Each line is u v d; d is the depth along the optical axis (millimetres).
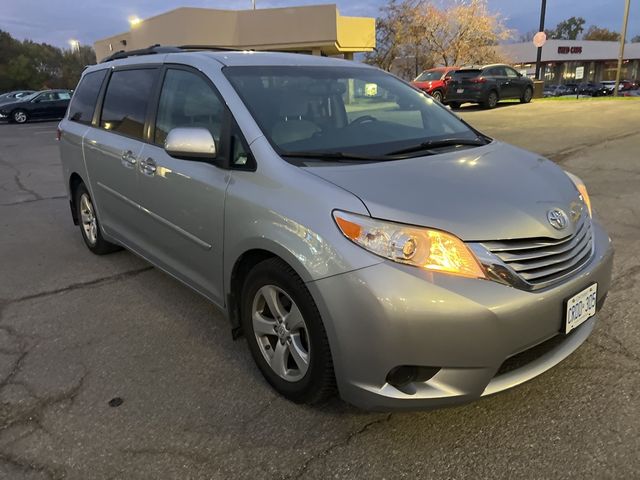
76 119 5059
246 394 2873
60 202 7641
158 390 2928
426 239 2234
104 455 2436
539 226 2412
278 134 2898
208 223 3039
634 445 2393
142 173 3695
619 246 4898
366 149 2961
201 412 2729
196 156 2928
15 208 7301
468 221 2309
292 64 3564
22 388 2965
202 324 3693
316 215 2398
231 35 27391
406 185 2498
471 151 3107
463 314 2164
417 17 32906
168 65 3734
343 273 2260
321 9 26609
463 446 2439
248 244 2707
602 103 18469
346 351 2311
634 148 9812
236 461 2387
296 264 2410
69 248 5434
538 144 10805
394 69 36031
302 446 2471
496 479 2248
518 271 2309
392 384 2303
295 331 2654
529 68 65125
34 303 4086
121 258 5066
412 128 3430
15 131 19812
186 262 3422
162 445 2494
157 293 4227
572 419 2582
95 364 3203
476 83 19297
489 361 2244
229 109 3025
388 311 2176
